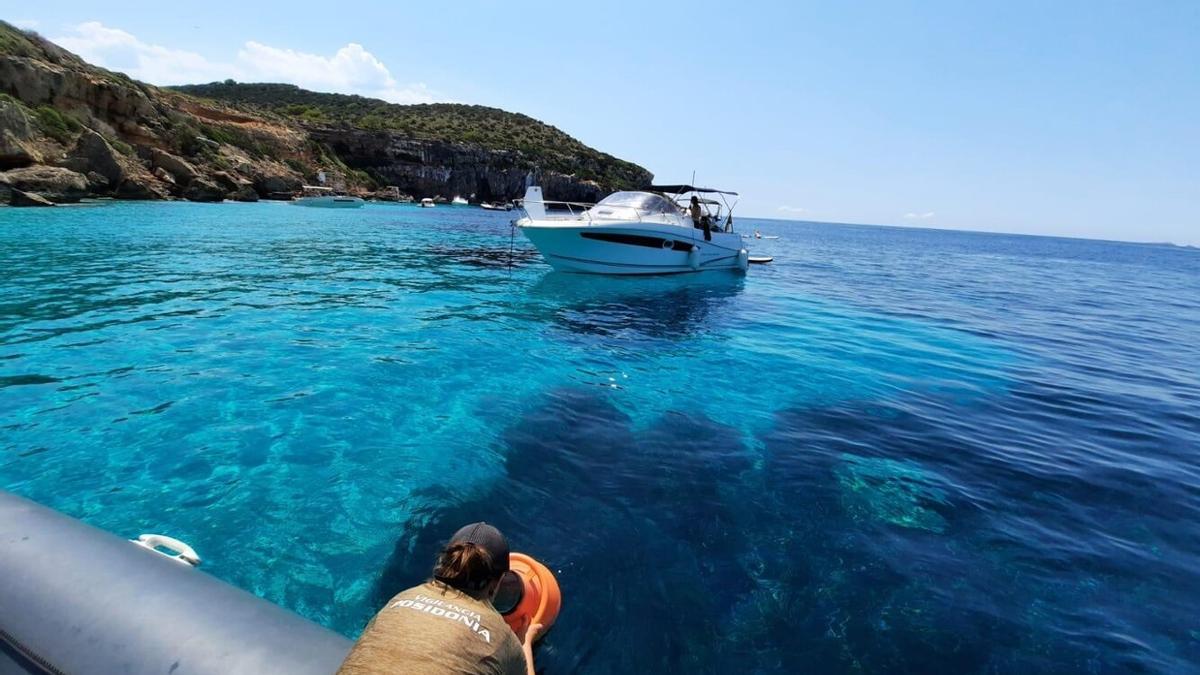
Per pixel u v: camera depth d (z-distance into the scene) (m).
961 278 26.38
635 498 4.68
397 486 4.66
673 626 3.29
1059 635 3.36
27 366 6.70
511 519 4.27
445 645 1.49
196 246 18.58
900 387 8.20
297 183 57.78
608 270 16.78
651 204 17.11
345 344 8.54
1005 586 3.79
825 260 32.94
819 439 6.14
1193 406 7.96
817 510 4.64
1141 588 3.83
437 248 24.05
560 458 5.35
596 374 7.99
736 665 3.05
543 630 2.78
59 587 1.89
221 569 3.58
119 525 3.94
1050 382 8.92
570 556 3.87
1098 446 6.34
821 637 3.27
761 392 7.63
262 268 15.38
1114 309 18.28
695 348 9.84
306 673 1.67
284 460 4.98
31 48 39.53
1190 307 20.05
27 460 4.68
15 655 1.77
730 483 5.02
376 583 3.53
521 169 93.38
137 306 9.96
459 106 130.25
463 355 8.41
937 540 4.30
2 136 28.50
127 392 6.14
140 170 38.00
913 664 3.10
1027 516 4.72
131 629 1.76
